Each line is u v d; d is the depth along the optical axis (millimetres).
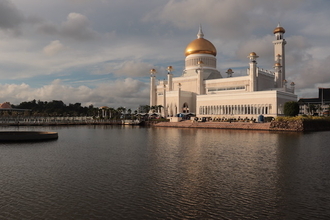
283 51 148500
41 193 22016
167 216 17547
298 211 18203
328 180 25312
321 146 47562
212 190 22516
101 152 42656
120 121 146625
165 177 26547
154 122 135000
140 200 20328
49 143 55875
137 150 44344
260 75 134125
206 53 156500
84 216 17594
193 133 79938
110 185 24062
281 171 28719
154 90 168250
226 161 34125
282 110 117625
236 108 125438
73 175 27594
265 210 18375
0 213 18109
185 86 157500
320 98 197125
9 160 36062
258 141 55906
